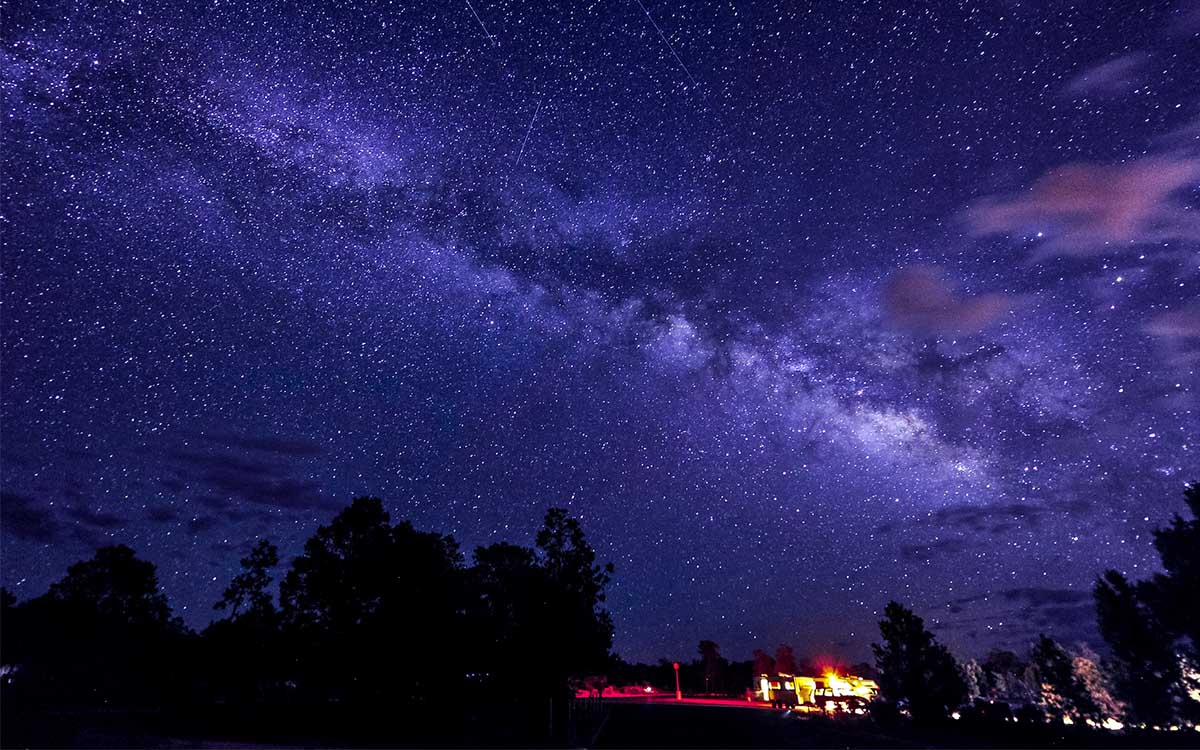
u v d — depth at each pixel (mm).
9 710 20031
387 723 21953
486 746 19125
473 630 23422
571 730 22812
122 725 18375
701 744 22109
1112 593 19594
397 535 23484
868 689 53156
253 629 24578
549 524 25688
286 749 15586
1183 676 18141
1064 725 23422
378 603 22672
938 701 28188
